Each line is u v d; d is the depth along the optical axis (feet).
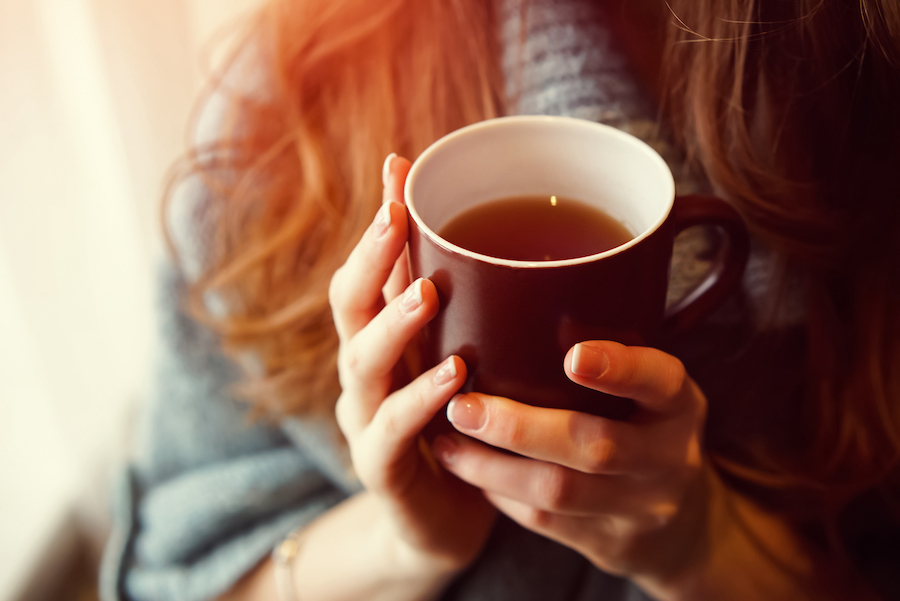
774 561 1.74
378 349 1.25
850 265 1.60
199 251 1.94
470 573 1.93
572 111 1.60
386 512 1.60
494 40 1.66
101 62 2.51
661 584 1.65
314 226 1.82
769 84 1.45
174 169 1.99
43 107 2.48
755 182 1.50
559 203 1.30
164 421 2.16
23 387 2.87
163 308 2.04
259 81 1.87
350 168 1.76
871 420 1.69
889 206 1.54
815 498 1.81
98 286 3.05
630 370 1.17
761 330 1.66
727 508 1.71
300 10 1.77
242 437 2.15
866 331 1.64
